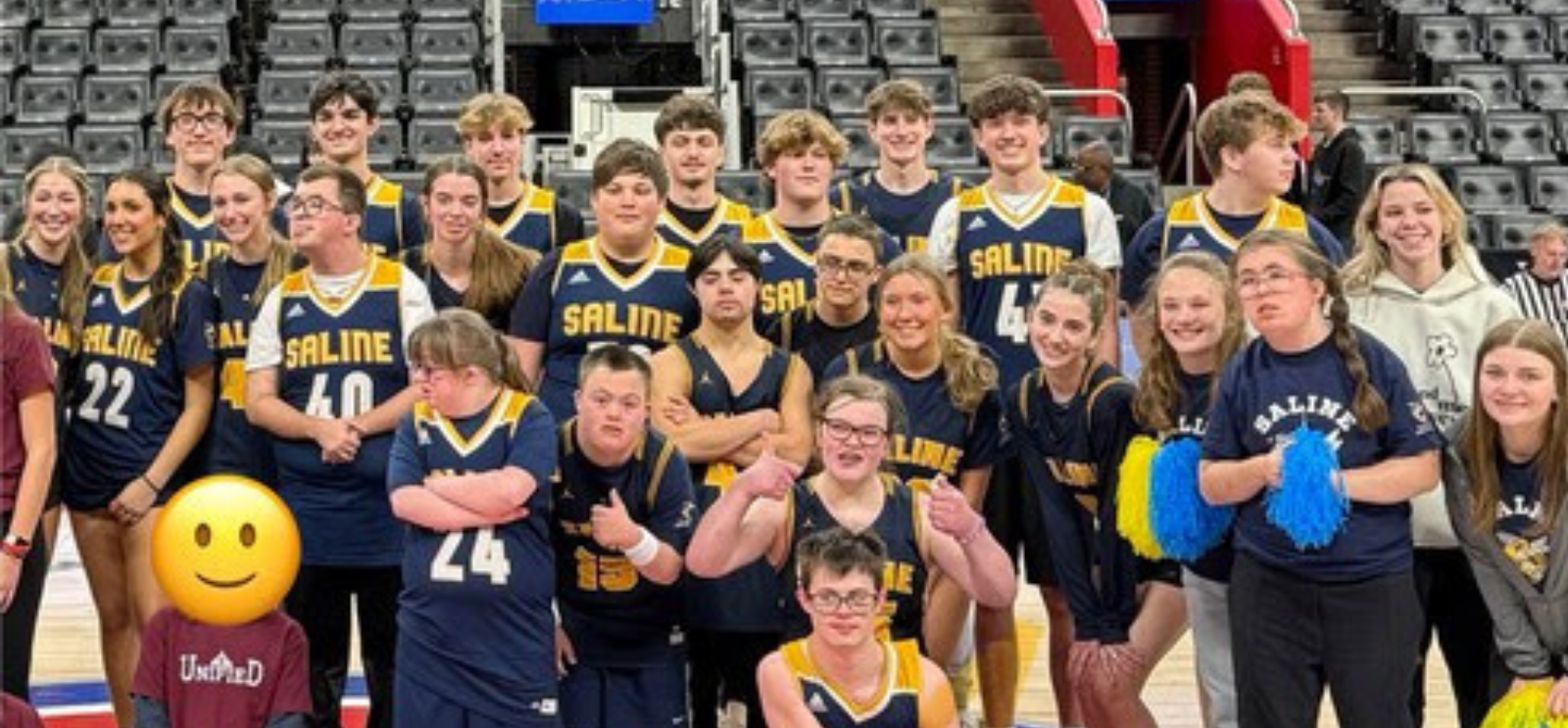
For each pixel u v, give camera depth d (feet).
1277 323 14.29
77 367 17.57
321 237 16.74
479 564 15.05
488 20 48.55
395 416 16.76
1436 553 15.96
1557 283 28.76
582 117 42.93
